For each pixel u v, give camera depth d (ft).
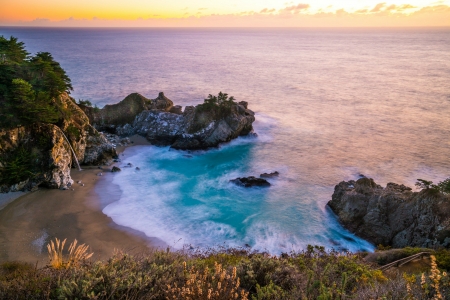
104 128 237.86
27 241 110.22
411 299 28.17
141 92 377.50
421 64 622.95
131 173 173.27
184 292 29.50
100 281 32.78
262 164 188.44
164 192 152.66
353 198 128.88
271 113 295.69
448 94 360.89
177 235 119.44
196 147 205.87
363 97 354.13
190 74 513.86
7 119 142.61
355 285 38.75
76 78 451.12
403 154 202.59
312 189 158.30
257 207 141.08
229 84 431.43
